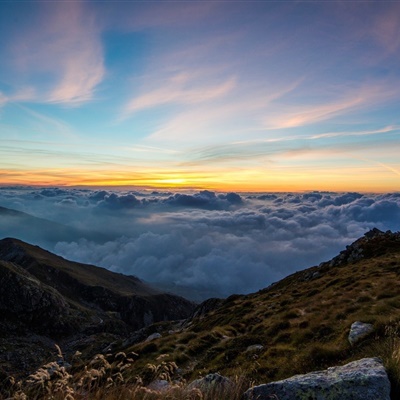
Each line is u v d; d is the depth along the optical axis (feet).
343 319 67.10
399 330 44.57
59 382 20.81
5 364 329.31
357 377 22.66
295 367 49.16
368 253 172.04
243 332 96.48
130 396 23.24
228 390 24.64
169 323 241.76
